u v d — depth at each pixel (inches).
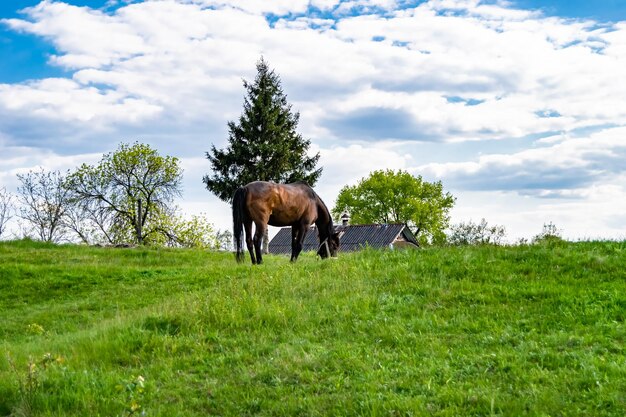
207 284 677.9
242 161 1824.6
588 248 562.9
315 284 513.0
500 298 445.7
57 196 1855.3
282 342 386.9
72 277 771.4
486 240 644.7
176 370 350.3
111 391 317.7
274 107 1893.5
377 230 2047.2
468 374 311.3
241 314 436.5
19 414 297.6
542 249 560.1
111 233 1841.8
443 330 389.1
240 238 730.2
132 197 1801.2
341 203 2856.8
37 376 330.6
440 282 492.4
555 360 319.0
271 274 562.6
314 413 277.9
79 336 442.0
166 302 544.7
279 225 767.1
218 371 343.6
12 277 771.4
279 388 307.6
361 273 539.2
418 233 2755.9
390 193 2701.8
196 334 406.9
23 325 575.5
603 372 299.1
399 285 493.7
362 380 309.4
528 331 377.7
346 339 383.6
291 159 1879.9
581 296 428.8
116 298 670.5
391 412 268.8
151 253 1030.4
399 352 354.0
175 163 1838.1
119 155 1801.2
